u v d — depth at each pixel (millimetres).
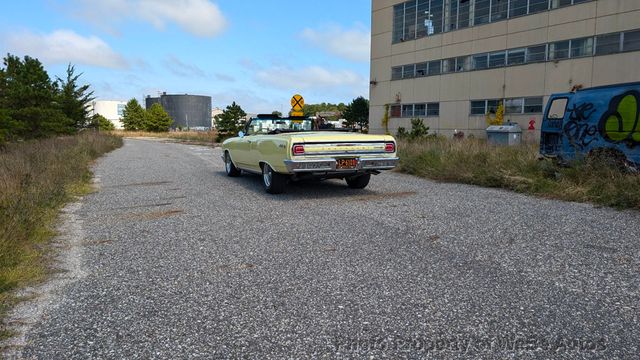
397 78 36344
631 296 3385
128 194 8555
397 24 35906
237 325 2975
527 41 27062
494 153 11227
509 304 3258
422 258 4340
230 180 10695
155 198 8062
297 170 7492
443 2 32094
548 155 9461
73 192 8477
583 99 8555
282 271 4016
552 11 25703
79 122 38031
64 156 13242
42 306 3299
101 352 2643
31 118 26141
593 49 24000
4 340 2787
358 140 7836
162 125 88188
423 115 34250
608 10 23250
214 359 2559
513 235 5152
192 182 10305
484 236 5121
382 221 5969
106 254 4605
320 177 8188
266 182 8633
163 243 5000
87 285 3723
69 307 3279
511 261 4223
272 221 6059
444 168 10625
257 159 8922
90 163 15211
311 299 3381
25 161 10617
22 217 5207
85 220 6246
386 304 3277
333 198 7941
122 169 13430
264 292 3529
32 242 4883
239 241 5039
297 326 2951
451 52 31766
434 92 33188
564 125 8938
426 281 3727
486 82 29547
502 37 28438
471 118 30719
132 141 45375
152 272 4031
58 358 2578
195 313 3162
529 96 27141
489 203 7246
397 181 10328
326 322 3002
